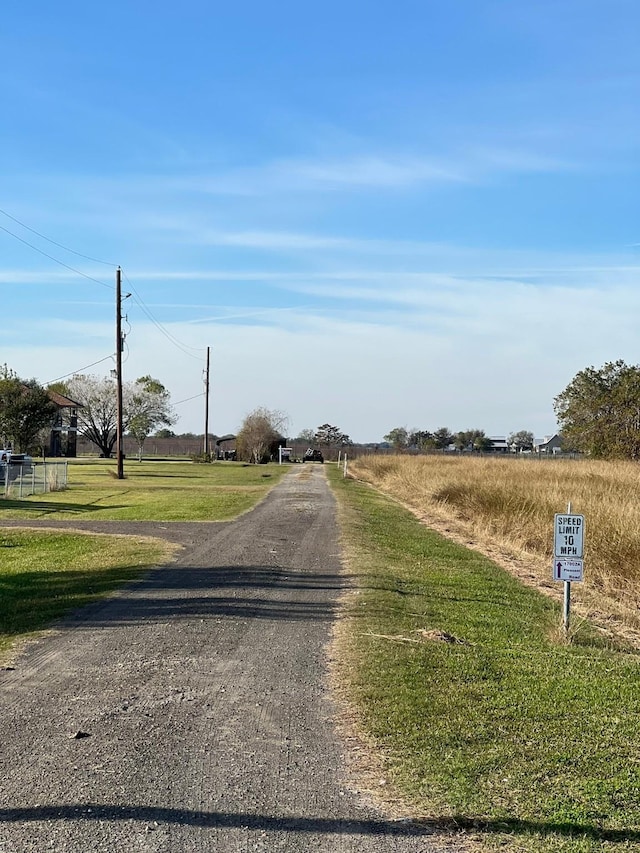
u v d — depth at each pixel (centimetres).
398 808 488
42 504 2661
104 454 8619
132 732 607
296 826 462
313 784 518
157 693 704
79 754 561
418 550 1697
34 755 558
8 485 3291
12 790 500
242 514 2336
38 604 1064
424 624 984
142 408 8450
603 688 757
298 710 663
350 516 2325
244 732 611
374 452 9575
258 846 438
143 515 2289
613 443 5631
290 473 5212
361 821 470
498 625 1012
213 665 791
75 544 1641
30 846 431
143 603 1074
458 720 643
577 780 538
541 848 446
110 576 1270
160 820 463
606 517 1772
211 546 1628
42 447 6744
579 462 4312
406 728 622
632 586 1453
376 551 1616
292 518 2233
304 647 864
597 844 452
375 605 1066
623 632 1096
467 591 1245
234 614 1019
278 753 570
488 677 768
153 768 538
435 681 745
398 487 3872
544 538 1894
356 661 806
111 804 482
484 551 1839
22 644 867
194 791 504
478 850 442
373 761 558
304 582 1250
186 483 3978
